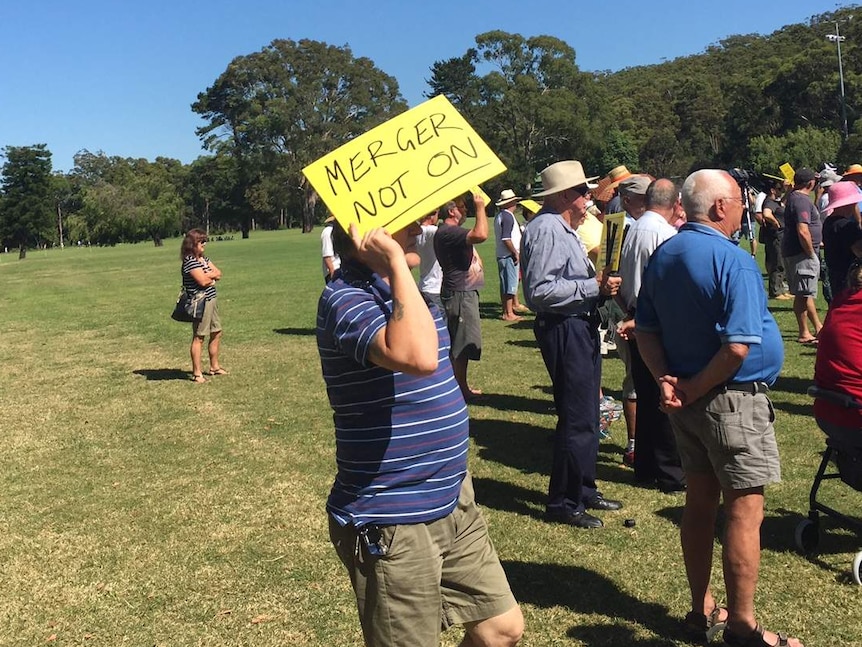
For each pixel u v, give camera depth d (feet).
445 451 7.48
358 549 7.41
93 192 258.78
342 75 282.97
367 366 7.22
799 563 13.05
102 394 28.04
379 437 7.30
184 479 18.60
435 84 304.50
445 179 7.26
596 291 14.55
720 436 9.78
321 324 7.38
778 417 21.12
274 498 17.15
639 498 16.38
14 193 301.02
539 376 28.07
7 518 16.46
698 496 10.68
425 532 7.40
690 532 10.82
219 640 11.52
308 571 13.61
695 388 9.82
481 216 22.89
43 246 326.65
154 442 21.77
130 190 257.34
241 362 32.91
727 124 315.78
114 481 18.65
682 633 11.23
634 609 11.93
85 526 15.89
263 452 20.49
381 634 7.41
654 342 10.73
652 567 13.25
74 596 12.96
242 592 12.93
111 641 11.59
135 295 66.03
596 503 15.74
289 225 355.36
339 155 7.44
